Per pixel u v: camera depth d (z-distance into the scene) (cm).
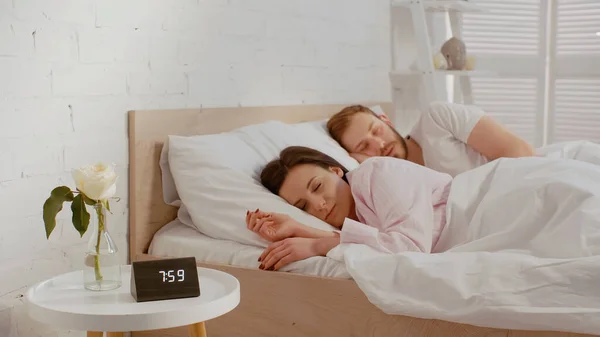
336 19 319
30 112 190
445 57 355
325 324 187
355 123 252
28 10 189
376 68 350
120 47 217
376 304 172
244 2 266
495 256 167
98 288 167
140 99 225
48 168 196
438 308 164
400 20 364
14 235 187
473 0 396
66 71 200
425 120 251
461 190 200
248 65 270
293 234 199
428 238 189
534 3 393
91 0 207
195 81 246
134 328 148
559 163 194
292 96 294
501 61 398
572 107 391
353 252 183
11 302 187
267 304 195
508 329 162
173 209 231
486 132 238
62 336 203
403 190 195
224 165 219
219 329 203
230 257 204
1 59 182
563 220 176
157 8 230
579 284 155
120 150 218
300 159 215
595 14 381
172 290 161
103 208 167
